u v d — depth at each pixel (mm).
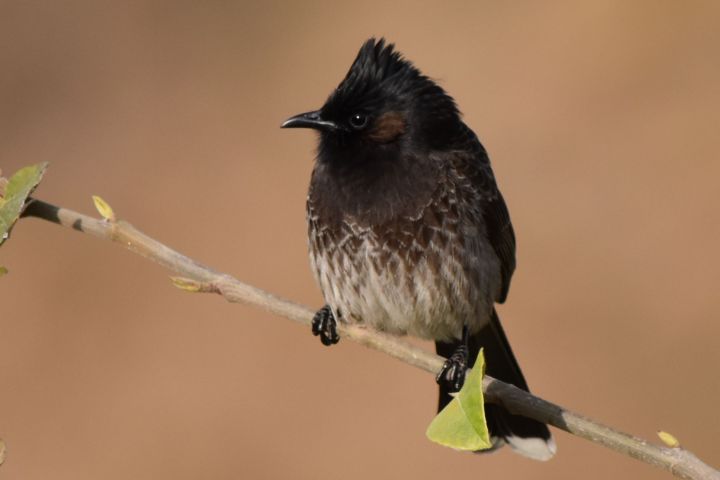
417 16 15602
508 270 8562
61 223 6320
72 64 15047
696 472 5344
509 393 5855
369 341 6648
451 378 7770
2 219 5648
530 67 14656
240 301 6375
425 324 8117
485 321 8352
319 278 8164
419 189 7832
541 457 8406
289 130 14320
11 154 14031
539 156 13750
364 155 7840
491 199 8211
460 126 8242
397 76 7926
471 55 14930
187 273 6355
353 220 7844
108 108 14555
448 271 7926
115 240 6293
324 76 15023
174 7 15820
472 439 4723
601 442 5582
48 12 15656
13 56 15117
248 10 15836
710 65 14383
